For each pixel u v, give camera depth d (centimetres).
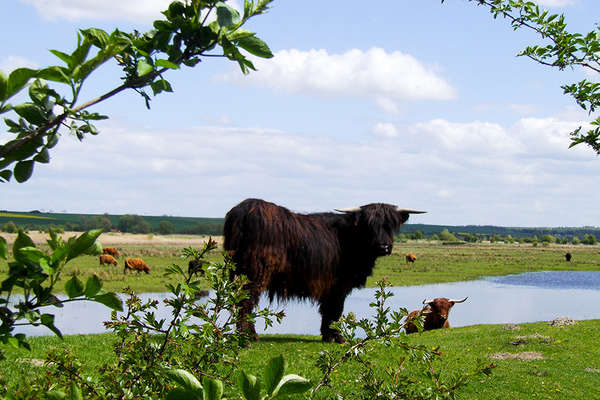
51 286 150
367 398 330
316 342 1348
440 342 1670
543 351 1541
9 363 933
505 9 405
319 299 1308
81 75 136
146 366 282
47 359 297
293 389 134
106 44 138
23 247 147
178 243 11394
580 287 5247
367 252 1278
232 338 301
